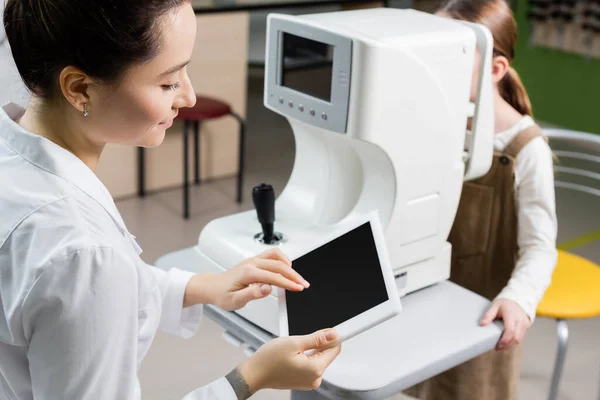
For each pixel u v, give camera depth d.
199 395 0.94
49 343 0.79
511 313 1.29
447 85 1.24
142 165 3.49
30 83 0.81
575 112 4.62
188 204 3.34
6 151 0.83
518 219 1.50
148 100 0.80
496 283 1.61
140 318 0.94
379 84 1.14
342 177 1.33
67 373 0.79
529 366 2.38
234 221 1.38
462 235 1.59
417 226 1.30
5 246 0.79
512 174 1.50
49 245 0.78
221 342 2.49
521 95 1.57
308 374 0.96
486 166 1.39
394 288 1.04
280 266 1.11
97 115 0.81
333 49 1.17
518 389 2.26
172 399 2.19
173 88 0.83
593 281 1.82
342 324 1.05
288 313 1.12
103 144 0.89
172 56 0.79
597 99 4.46
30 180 0.81
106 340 0.79
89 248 0.77
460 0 1.55
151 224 3.26
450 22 1.29
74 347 0.78
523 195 1.49
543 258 1.43
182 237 3.16
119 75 0.77
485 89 1.32
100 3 0.74
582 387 2.28
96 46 0.75
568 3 4.41
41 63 0.78
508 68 1.55
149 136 0.86
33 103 0.84
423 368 1.15
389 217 1.26
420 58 1.17
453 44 1.22
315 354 0.98
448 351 1.19
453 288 1.40
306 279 1.14
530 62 4.79
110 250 0.79
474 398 1.65
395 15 1.31
